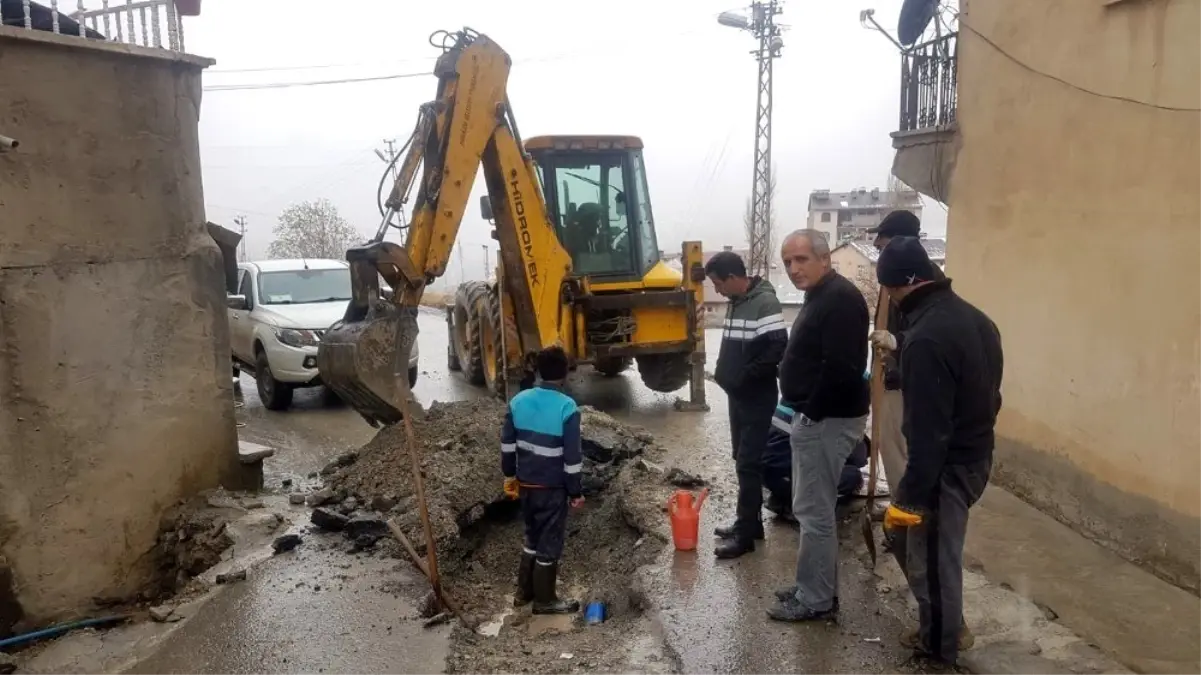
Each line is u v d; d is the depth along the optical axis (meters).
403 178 5.98
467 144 6.41
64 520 5.09
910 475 3.17
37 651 4.45
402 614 4.26
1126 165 4.61
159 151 5.66
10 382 4.79
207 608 4.37
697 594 4.30
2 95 4.71
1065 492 5.18
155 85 5.61
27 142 4.84
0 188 4.71
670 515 4.95
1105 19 4.74
